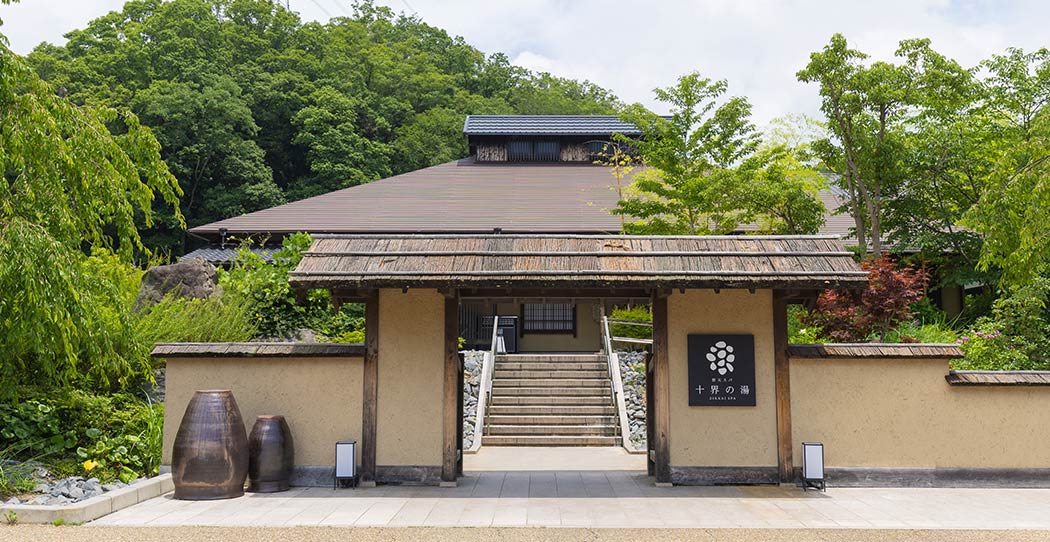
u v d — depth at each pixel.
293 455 8.17
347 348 8.42
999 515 6.80
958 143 15.87
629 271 7.78
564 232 18.58
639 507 7.15
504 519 6.61
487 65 57.28
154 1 42.53
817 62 15.20
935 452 8.29
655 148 16.03
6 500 6.71
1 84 6.93
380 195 21.61
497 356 15.35
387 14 62.81
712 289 8.30
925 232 16.91
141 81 36.03
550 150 25.62
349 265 7.97
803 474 8.10
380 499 7.49
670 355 8.41
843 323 11.72
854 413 8.33
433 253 8.09
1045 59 15.42
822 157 16.25
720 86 15.65
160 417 8.89
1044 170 8.89
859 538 5.96
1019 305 11.16
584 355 15.38
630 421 12.97
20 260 6.44
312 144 36.72
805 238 8.37
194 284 13.10
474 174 23.83
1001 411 8.34
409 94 46.03
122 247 7.87
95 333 7.50
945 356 8.29
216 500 7.37
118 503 6.86
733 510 7.01
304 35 46.03
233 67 39.91
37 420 8.23
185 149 33.44
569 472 9.46
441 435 8.30
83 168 7.35
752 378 8.34
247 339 12.54
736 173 15.15
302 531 6.12
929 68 14.76
